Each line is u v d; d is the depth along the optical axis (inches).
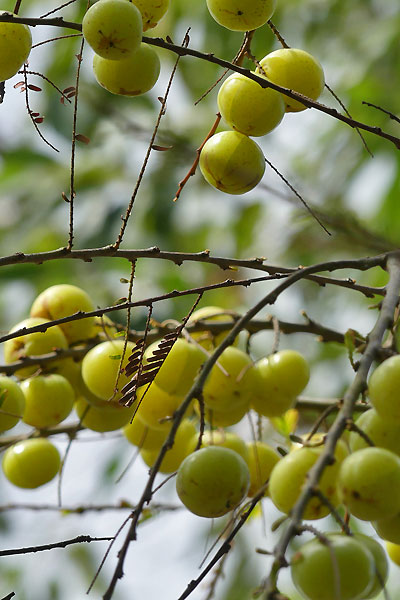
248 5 45.5
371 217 78.9
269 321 50.8
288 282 45.5
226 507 44.9
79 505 52.8
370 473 43.2
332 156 82.6
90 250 46.4
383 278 76.8
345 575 42.6
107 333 50.7
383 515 43.3
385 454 43.4
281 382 49.1
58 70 82.8
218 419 49.4
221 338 50.7
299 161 84.4
